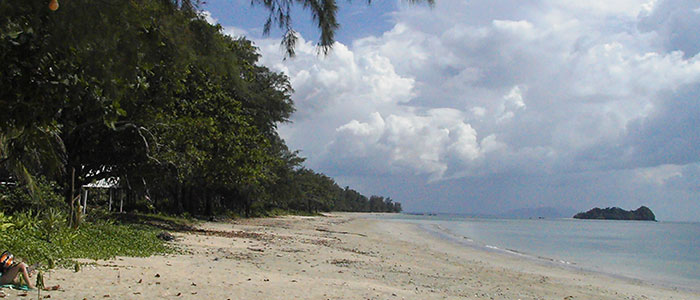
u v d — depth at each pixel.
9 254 8.59
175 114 23.67
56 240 13.41
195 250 17.39
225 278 11.20
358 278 13.49
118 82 6.23
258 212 71.94
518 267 21.25
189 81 23.48
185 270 12.00
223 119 26.64
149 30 6.18
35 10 5.27
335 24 6.82
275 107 37.75
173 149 24.06
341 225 60.03
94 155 22.11
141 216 32.59
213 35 6.86
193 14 6.57
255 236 27.62
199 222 37.84
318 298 9.68
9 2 5.12
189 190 45.44
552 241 44.22
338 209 195.50
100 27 5.54
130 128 21.52
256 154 28.19
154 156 23.14
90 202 32.81
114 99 6.44
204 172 27.39
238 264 14.38
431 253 25.47
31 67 5.68
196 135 24.02
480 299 11.87
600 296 14.33
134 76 6.11
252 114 35.28
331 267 15.55
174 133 23.08
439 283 14.11
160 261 13.45
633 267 23.91
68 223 17.11
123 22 5.71
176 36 6.40
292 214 96.75
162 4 6.21
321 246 24.06
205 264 13.64
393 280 13.79
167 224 29.69
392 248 27.00
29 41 5.54
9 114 5.86
